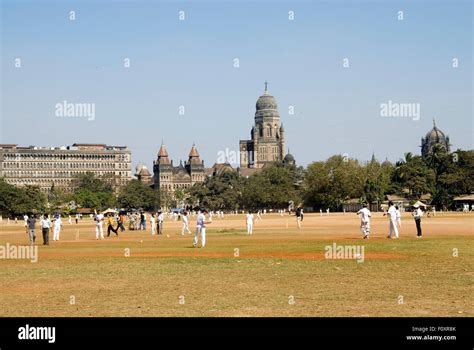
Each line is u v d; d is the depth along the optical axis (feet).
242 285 98.58
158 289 96.27
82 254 162.91
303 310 78.18
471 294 87.40
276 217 574.56
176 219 589.73
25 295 92.84
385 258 134.92
